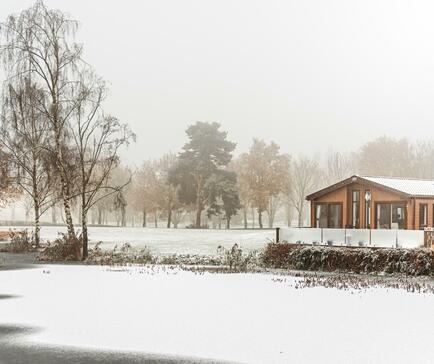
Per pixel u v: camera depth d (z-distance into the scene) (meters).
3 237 51.09
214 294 18.17
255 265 30.41
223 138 82.12
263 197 81.62
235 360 10.18
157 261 31.69
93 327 12.94
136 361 10.16
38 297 17.42
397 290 19.44
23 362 10.05
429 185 35.69
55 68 33.75
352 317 14.09
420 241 26.39
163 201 87.56
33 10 33.56
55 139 33.47
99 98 34.12
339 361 10.05
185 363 10.04
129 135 34.62
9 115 33.72
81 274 24.38
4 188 40.69
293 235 31.02
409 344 11.25
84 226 33.19
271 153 85.06
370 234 28.09
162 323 13.36
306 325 13.09
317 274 25.89
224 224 111.56
